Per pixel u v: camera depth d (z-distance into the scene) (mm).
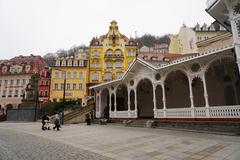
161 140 10461
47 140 11438
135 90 21844
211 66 15945
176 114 16375
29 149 8578
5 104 57125
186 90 20516
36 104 37031
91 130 17031
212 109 13695
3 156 7168
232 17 11672
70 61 53281
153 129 16422
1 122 32594
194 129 14422
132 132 14586
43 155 7367
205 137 11102
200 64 14750
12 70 60000
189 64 15516
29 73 57812
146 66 19453
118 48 53344
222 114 13047
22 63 60938
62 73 52125
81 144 9891
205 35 56344
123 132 14727
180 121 15727
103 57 52969
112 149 8492
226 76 17625
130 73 22047
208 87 18703
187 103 20203
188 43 58875
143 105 25734
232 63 15383
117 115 24219
